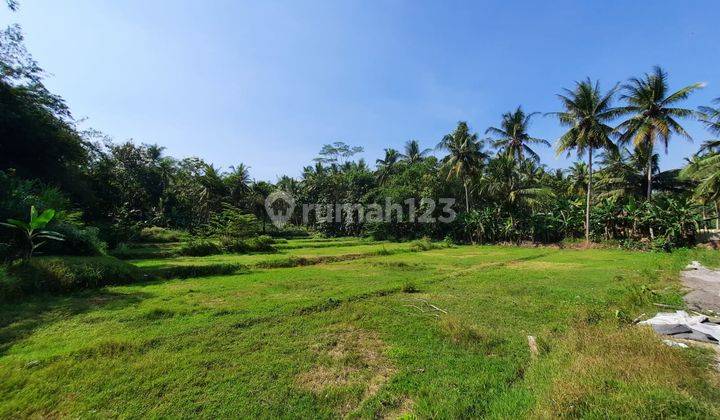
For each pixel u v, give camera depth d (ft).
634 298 25.84
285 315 23.11
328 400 12.76
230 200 122.72
